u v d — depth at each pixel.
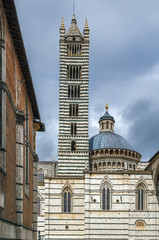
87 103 100.06
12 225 34.72
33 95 49.84
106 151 100.62
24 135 43.44
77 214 85.12
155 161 79.94
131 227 80.69
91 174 84.19
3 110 30.36
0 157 29.55
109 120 113.00
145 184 82.50
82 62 102.56
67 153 96.88
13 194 35.72
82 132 98.38
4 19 31.05
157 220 80.38
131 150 101.88
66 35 105.06
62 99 100.12
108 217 81.50
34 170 56.66
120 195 82.75
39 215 93.00
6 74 32.44
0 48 30.77
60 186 86.62
